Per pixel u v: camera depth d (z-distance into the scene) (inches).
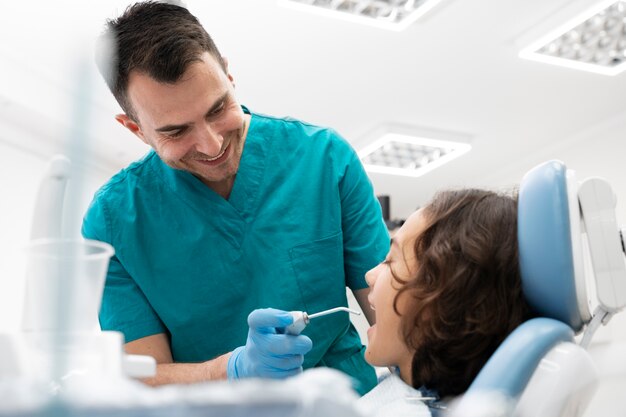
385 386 41.3
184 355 60.9
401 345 40.6
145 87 49.3
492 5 130.6
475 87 161.3
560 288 33.1
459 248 37.6
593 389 30.6
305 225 61.2
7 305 139.0
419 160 202.4
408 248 40.4
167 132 51.8
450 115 175.0
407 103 168.2
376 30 136.3
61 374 21.8
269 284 60.1
